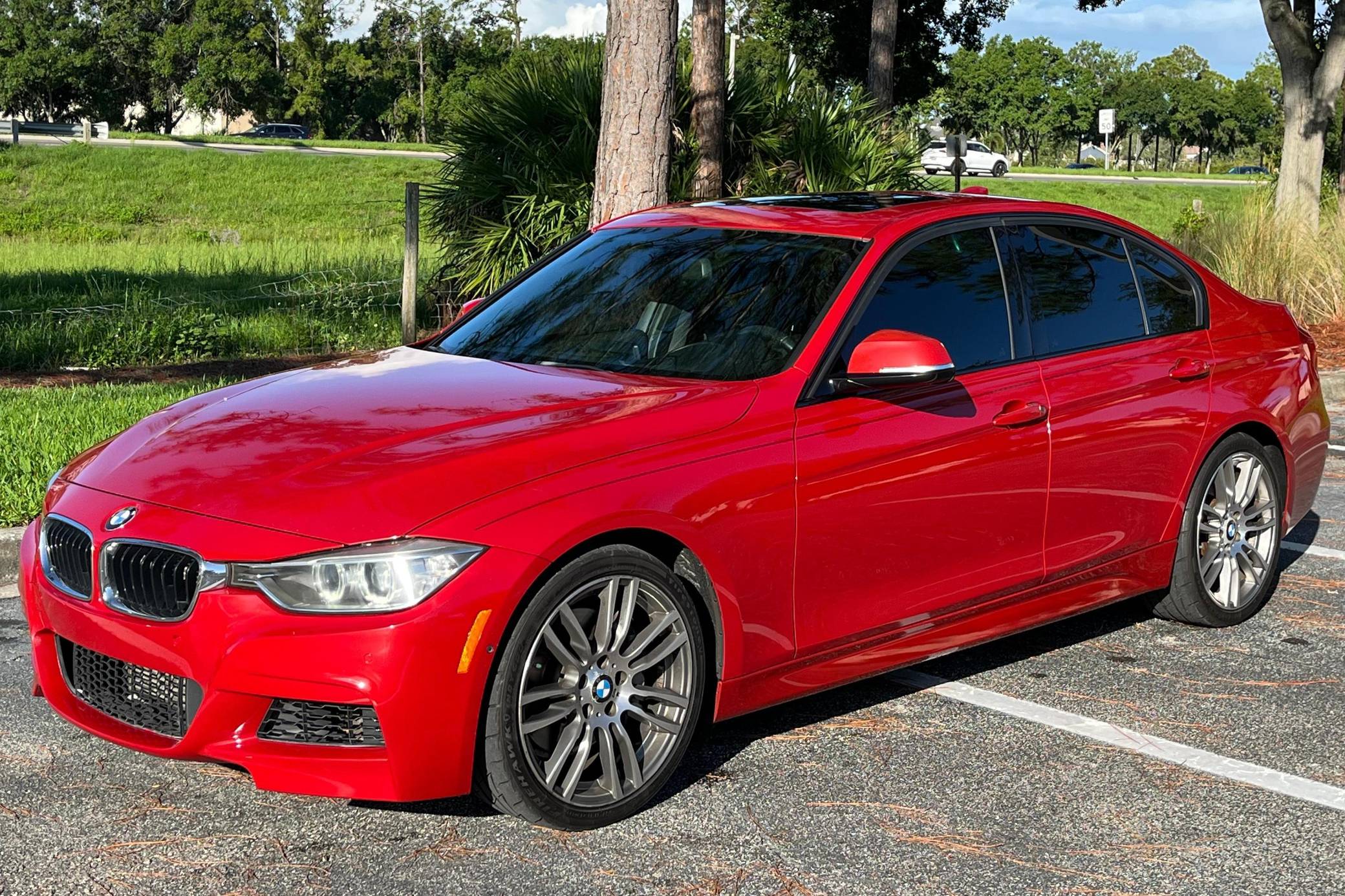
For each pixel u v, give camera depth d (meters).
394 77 92.69
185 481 3.44
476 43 93.19
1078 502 4.64
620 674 3.52
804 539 3.83
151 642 3.27
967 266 4.51
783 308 4.16
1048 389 4.51
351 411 3.75
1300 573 6.20
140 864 3.29
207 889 3.17
